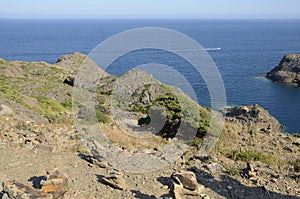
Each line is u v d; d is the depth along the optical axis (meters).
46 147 10.21
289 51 153.88
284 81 75.44
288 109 52.38
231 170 10.16
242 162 11.53
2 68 31.88
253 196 8.63
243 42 198.25
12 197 6.35
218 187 8.91
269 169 11.02
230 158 12.14
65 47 161.75
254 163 11.54
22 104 17.08
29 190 6.55
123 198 7.74
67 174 8.57
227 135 15.55
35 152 9.77
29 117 14.55
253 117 32.59
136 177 9.08
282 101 57.78
